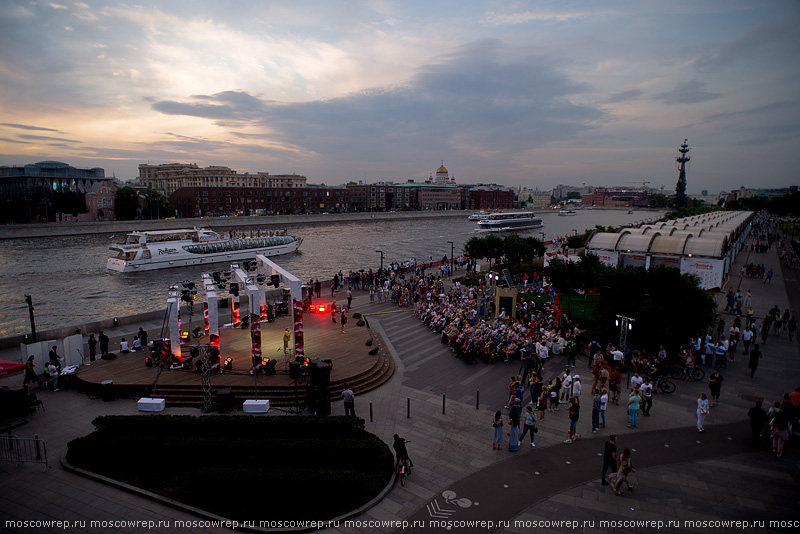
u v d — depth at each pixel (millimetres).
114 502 15266
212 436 18547
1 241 123938
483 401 23906
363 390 25000
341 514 14641
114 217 167250
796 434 19484
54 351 26516
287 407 22797
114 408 22781
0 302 61375
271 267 38719
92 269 86688
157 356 26797
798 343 32562
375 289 50250
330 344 31469
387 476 16703
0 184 194625
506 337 31422
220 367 26516
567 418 22000
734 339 29312
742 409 22578
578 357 30719
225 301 45406
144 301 62250
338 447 16984
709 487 16312
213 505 14984
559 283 43031
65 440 19547
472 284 56812
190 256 92000
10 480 16484
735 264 68125
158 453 17062
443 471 17391
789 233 118438
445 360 30359
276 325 36969
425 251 113062
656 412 22422
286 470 15422
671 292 29406
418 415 22250
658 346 28984
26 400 21828
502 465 17812
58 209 158375
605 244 56281
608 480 16562
